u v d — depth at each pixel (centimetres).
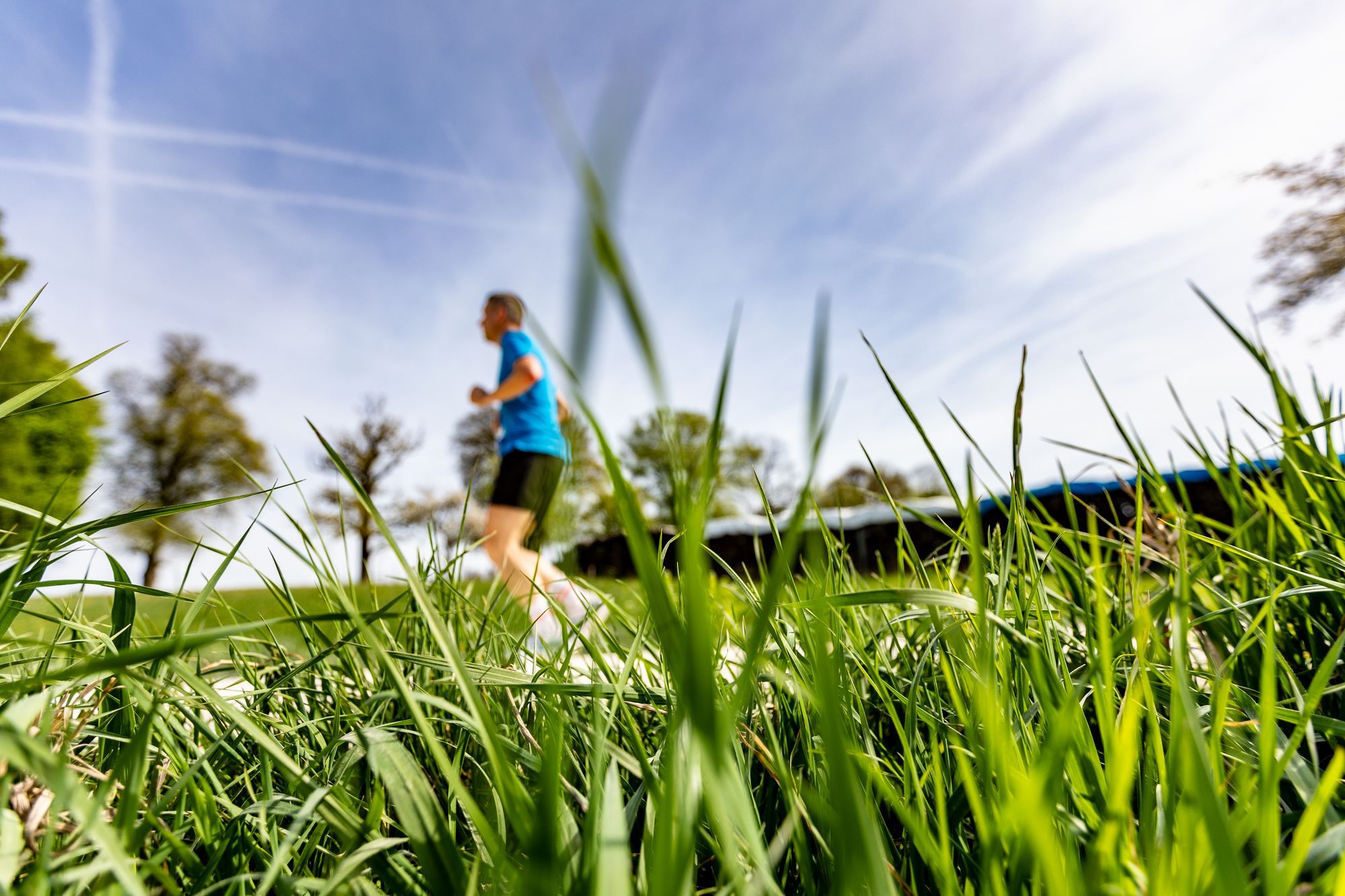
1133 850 40
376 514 36
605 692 61
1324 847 36
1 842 43
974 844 56
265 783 63
